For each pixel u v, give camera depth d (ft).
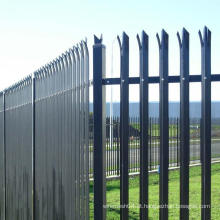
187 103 7.08
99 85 8.34
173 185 32.35
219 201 26.04
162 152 7.32
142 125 7.55
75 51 9.98
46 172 13.04
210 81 6.93
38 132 14.12
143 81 7.54
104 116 8.34
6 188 20.25
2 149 21.11
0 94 21.65
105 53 8.42
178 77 7.27
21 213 16.87
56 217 11.85
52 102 12.28
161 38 7.32
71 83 10.33
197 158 44.42
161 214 7.37
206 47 6.97
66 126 10.76
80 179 9.65
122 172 7.98
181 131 7.12
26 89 15.89
